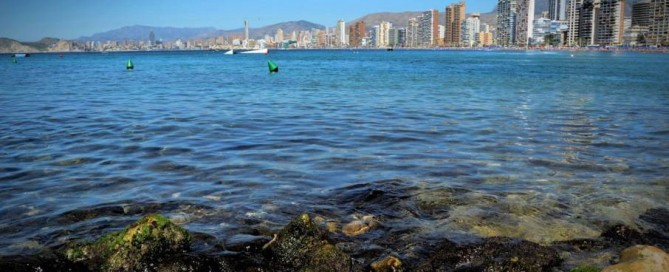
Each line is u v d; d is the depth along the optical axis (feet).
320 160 42.65
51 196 32.73
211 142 50.29
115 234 23.36
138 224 23.50
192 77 160.25
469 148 47.83
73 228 27.40
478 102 86.94
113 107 78.84
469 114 71.26
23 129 57.62
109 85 126.52
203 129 57.93
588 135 54.90
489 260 22.97
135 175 37.76
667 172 39.27
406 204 31.24
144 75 174.60
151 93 103.60
